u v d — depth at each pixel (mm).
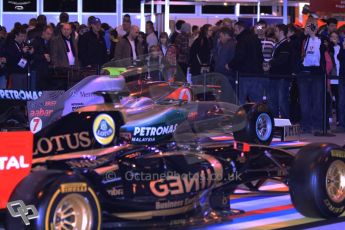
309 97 12320
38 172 4734
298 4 17016
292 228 5891
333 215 6129
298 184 6016
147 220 5555
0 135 4766
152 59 6730
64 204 4668
